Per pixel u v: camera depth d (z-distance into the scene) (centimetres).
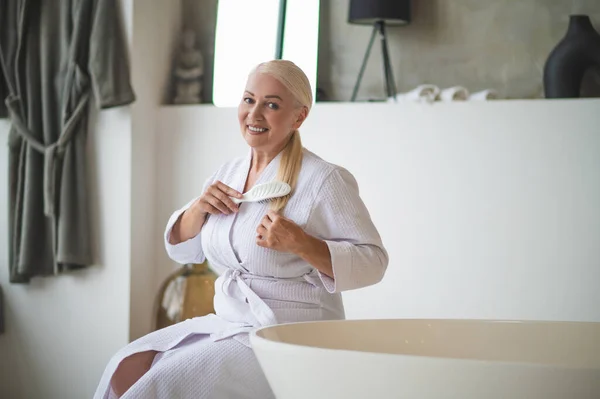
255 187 226
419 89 396
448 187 388
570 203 376
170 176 425
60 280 412
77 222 400
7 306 420
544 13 422
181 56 446
